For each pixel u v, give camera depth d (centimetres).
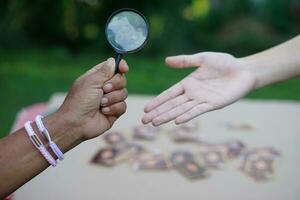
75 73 505
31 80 473
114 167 183
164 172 180
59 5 579
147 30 120
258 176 178
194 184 173
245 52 626
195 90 149
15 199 161
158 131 214
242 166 184
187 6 625
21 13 582
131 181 174
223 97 149
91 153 194
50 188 169
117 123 222
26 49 592
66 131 117
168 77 503
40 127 115
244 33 641
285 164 187
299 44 161
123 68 119
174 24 614
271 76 157
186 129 215
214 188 170
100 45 611
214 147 199
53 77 486
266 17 668
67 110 117
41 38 605
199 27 643
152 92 455
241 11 678
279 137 210
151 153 194
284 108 243
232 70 153
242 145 201
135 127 218
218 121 226
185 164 184
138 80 487
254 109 241
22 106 411
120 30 120
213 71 152
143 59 588
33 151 116
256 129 218
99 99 118
